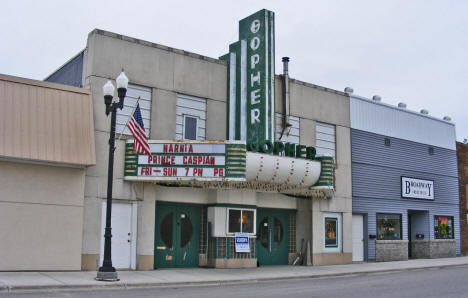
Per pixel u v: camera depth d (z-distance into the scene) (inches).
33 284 530.3
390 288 611.5
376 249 1032.8
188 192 803.4
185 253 800.3
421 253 1169.4
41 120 655.8
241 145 718.5
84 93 701.3
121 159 725.9
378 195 1058.1
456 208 1252.5
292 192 877.8
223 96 844.6
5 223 627.2
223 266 801.6
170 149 719.1
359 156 1034.7
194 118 808.9
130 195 727.1
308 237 933.8
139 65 756.6
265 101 802.8
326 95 997.2
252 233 839.1
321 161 846.5
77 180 680.4
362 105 1061.1
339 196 979.3
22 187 641.6
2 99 636.7
